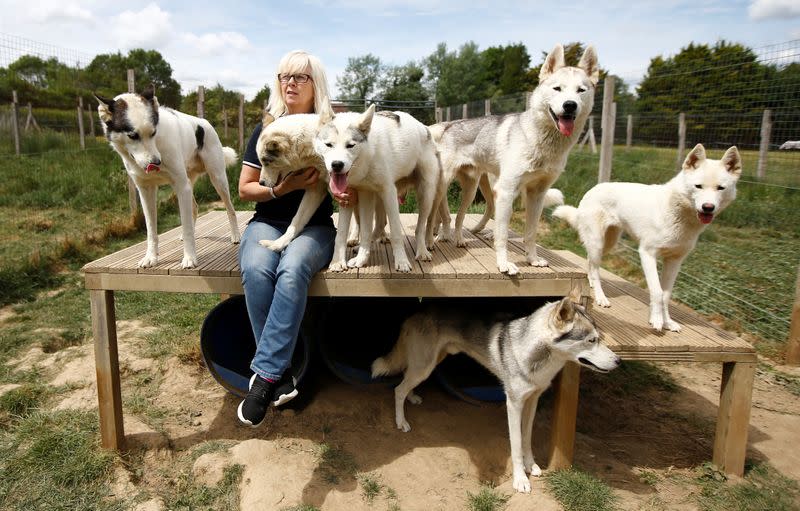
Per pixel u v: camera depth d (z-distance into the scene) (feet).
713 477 9.89
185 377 13.24
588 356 8.55
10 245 22.26
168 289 9.80
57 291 18.44
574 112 9.14
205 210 31.24
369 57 115.85
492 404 11.85
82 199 30.86
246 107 63.62
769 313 16.67
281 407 11.76
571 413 9.64
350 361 12.94
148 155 9.05
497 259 9.86
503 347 9.54
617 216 11.96
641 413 12.43
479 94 140.05
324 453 10.18
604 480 9.73
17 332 14.97
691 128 29.84
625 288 14.01
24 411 11.29
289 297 8.81
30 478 9.21
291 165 9.39
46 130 52.95
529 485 9.30
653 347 9.62
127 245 23.52
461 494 9.46
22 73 107.96
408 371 10.91
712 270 20.76
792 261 20.92
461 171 12.18
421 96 118.52
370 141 9.07
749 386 9.71
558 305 8.58
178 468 9.88
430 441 10.86
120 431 10.18
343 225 9.72
